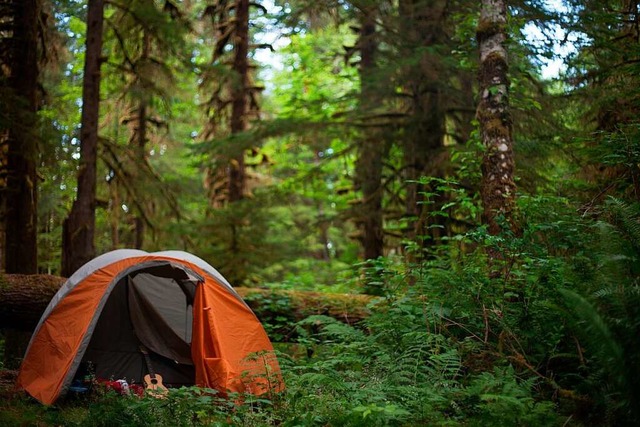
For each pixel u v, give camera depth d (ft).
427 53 38.32
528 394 16.66
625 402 13.60
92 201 42.47
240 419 18.12
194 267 23.99
